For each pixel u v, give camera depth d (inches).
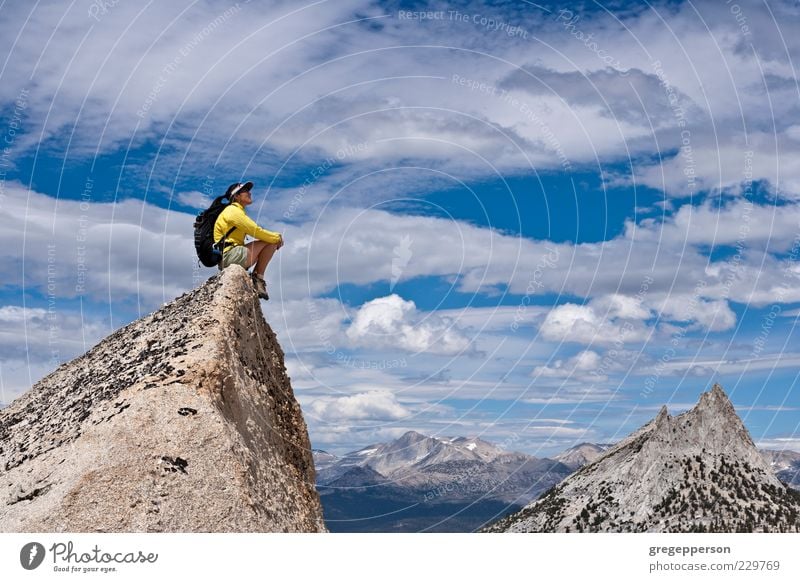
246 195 799.7
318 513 743.1
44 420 689.6
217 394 620.1
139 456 546.6
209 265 802.2
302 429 792.3
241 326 724.7
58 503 514.9
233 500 550.0
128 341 746.2
